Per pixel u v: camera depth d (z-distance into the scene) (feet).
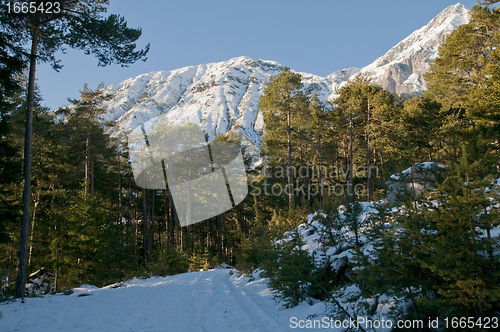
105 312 25.67
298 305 25.36
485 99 56.75
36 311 26.08
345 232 30.19
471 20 86.94
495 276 13.60
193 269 85.30
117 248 73.82
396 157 93.45
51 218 59.62
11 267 54.39
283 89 92.73
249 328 20.13
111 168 113.19
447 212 15.49
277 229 43.19
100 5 41.50
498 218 14.15
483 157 17.17
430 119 91.09
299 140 95.45
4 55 36.91
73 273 55.62
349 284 23.93
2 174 43.27
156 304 29.12
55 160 83.10
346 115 101.24
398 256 16.07
